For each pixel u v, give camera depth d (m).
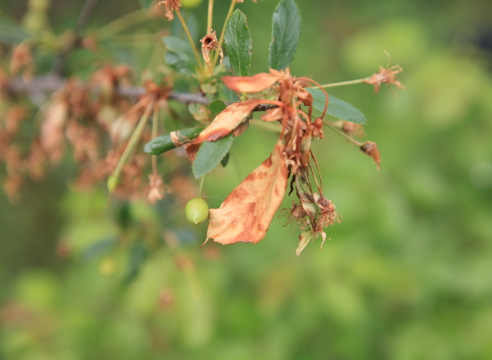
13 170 0.59
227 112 0.39
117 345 0.72
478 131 0.85
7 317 0.76
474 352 0.65
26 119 0.62
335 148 0.85
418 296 0.68
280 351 0.67
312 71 1.11
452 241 0.78
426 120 0.84
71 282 0.81
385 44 0.93
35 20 0.61
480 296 0.70
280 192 0.38
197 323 0.65
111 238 0.56
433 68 0.83
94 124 0.54
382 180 0.78
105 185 0.58
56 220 1.19
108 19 1.13
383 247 0.73
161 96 0.48
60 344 0.72
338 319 0.64
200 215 0.40
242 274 0.76
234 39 0.41
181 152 0.46
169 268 0.65
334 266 0.68
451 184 0.86
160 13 0.57
